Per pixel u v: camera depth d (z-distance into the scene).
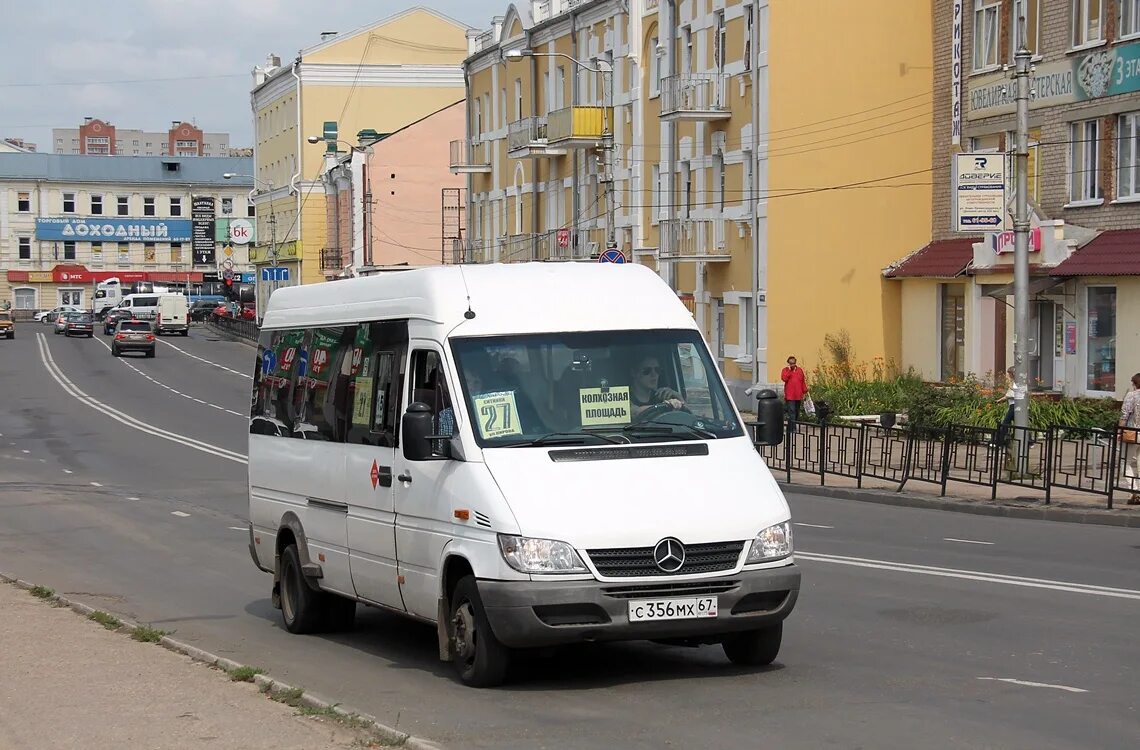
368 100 91.38
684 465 9.20
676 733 7.83
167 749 7.11
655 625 8.65
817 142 38.81
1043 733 7.70
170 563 17.70
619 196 48.81
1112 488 20.39
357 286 11.39
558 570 8.57
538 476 8.96
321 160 90.88
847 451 25.53
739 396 39.88
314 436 11.79
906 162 39.44
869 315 39.38
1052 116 33.62
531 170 57.06
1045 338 33.72
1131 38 30.91
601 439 9.32
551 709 8.54
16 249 123.50
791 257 38.81
